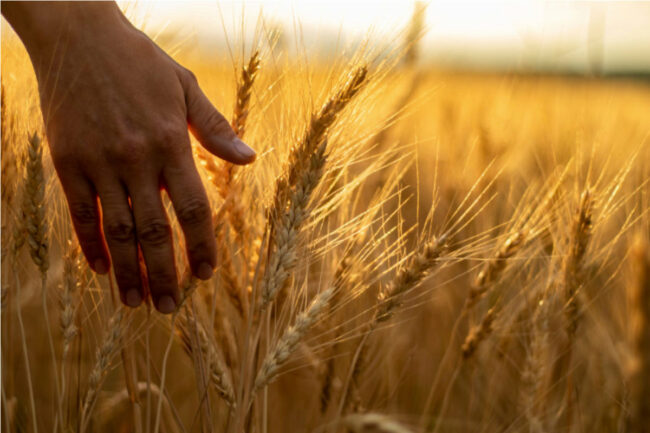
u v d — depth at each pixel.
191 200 0.59
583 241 0.70
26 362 0.65
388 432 0.73
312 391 0.83
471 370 0.85
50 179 0.67
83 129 0.58
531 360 0.72
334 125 0.62
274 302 0.67
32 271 0.80
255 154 0.61
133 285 0.61
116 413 0.75
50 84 0.58
